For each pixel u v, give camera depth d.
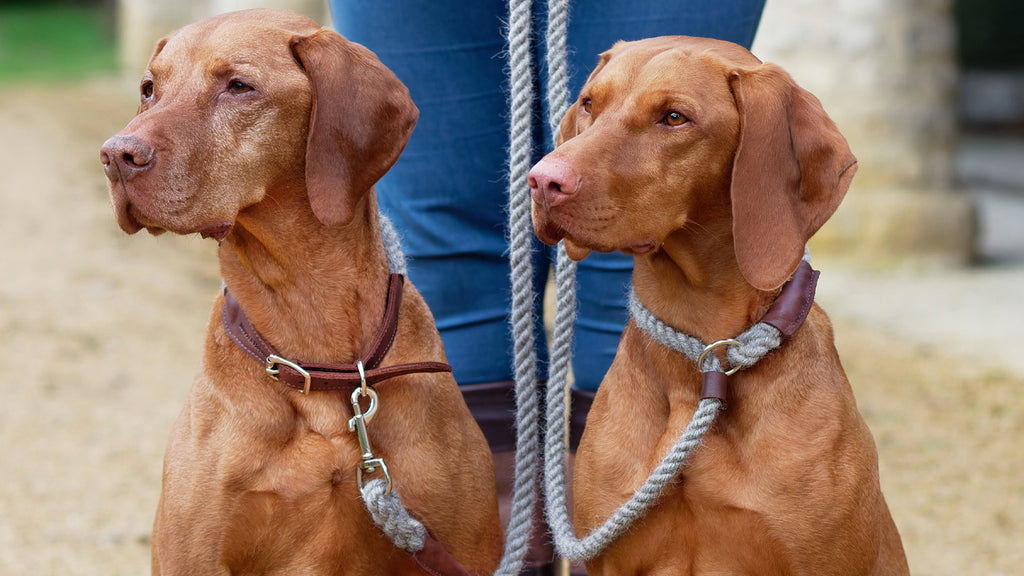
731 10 3.11
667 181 2.60
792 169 2.62
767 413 2.69
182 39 2.66
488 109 3.19
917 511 4.80
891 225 9.66
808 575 2.67
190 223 2.53
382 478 2.69
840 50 9.67
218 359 2.74
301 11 12.38
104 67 20.12
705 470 2.68
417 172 3.23
